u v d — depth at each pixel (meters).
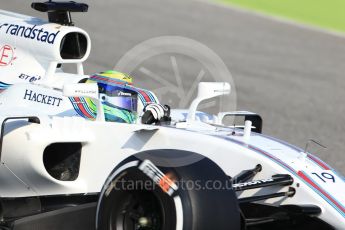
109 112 20.31
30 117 18.95
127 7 72.44
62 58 22.42
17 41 23.17
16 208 20.02
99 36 57.38
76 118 19.27
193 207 15.12
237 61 54.50
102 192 16.64
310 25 72.06
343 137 35.56
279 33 67.31
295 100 43.94
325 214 17.06
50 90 21.20
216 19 70.94
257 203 18.08
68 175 19.83
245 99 42.91
